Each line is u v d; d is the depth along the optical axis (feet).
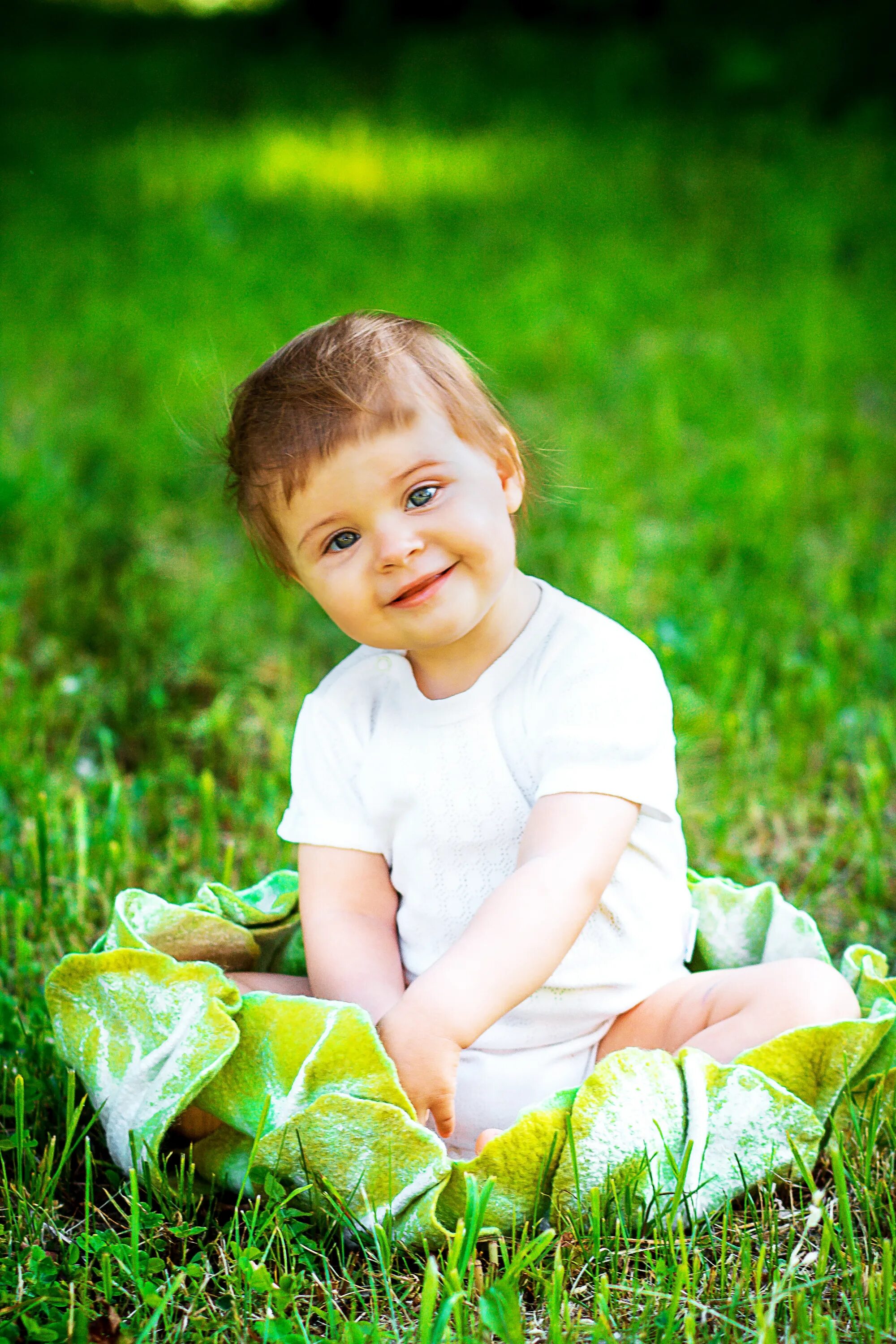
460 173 37.60
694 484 16.31
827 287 25.55
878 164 34.06
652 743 6.27
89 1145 5.83
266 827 9.55
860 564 14.10
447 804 6.41
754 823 9.78
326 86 51.47
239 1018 5.82
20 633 12.64
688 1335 4.94
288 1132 5.60
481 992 5.78
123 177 37.42
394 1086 5.58
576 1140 5.56
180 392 19.65
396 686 6.70
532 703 6.38
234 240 30.91
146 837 9.50
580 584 13.33
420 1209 5.51
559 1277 5.07
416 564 5.93
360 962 6.41
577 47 52.01
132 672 11.84
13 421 18.58
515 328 23.40
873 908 8.57
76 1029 6.10
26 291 26.16
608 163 37.24
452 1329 5.06
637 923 6.38
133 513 15.65
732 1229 5.75
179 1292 5.38
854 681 11.71
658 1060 5.71
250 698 11.64
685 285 26.27
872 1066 6.00
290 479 6.01
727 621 12.48
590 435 18.28
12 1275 5.36
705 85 44.78
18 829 9.24
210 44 59.62
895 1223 5.59
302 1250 5.51
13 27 62.90
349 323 6.33
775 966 6.19
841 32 42.27
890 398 20.20
